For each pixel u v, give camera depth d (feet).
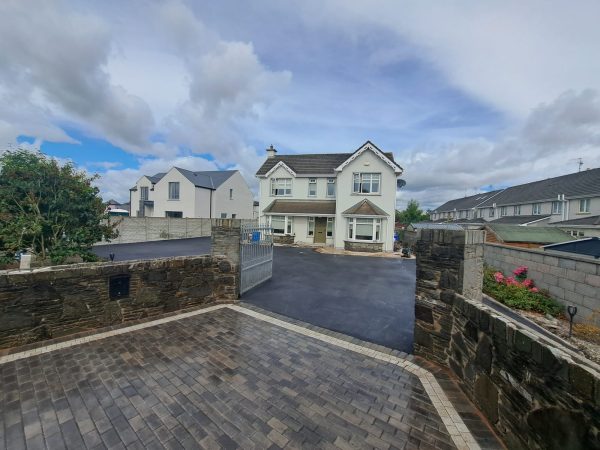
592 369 5.76
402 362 13.82
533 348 7.45
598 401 5.39
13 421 8.96
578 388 5.90
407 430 9.14
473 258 13.39
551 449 6.62
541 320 21.57
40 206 29.68
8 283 13.87
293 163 79.87
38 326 14.78
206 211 101.50
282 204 75.72
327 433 8.89
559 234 43.09
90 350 14.10
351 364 13.51
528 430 7.50
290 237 72.95
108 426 8.88
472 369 10.80
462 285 12.52
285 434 8.79
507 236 42.39
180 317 19.26
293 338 16.35
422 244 14.32
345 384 11.76
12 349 13.87
